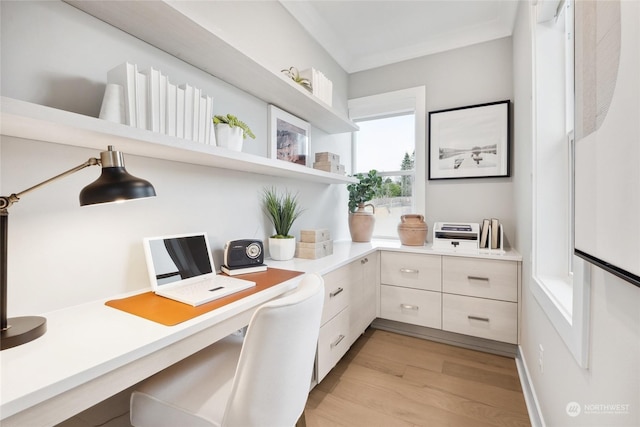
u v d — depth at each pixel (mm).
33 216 895
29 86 882
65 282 964
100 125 811
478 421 1466
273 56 1981
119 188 738
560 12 1361
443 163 2660
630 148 514
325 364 1637
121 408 1135
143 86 1000
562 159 1407
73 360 652
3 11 834
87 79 1013
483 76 2533
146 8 984
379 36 2609
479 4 2199
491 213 2496
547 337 1248
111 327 831
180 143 1040
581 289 794
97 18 1040
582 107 757
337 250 2270
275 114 1937
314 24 2367
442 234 2379
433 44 2678
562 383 1024
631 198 510
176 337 807
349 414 1515
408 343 2314
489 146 2480
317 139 2531
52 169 933
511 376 1858
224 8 1601
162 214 1270
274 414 822
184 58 1326
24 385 558
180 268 1240
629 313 577
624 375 594
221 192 1570
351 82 3111
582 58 763
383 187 3061
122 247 1122
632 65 505
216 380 969
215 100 1521
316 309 905
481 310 2121
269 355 769
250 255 1538
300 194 2283
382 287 2467
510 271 2025
